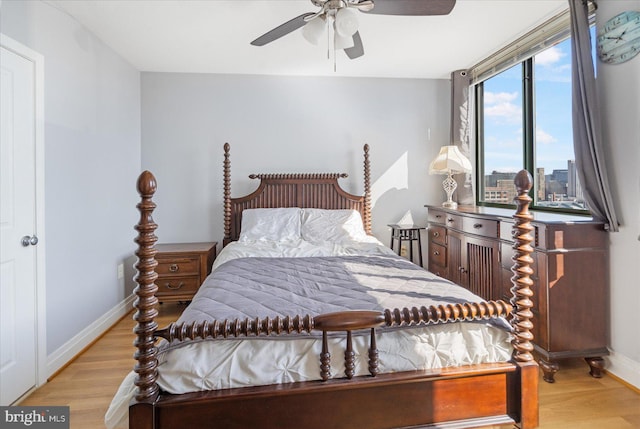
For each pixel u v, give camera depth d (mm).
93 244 2643
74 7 2250
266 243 2996
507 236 2326
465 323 1395
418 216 3822
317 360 1270
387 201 3777
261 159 3613
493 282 2492
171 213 3527
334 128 3688
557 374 2074
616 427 1599
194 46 2875
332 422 1255
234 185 3594
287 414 1229
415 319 1298
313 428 1243
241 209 3498
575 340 2000
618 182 1985
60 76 2260
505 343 1416
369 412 1278
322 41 2783
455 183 3445
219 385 1205
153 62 3227
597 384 1956
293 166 3650
